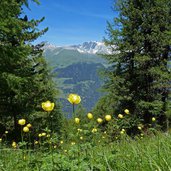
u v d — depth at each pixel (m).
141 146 4.19
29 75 18.53
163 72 25.84
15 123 20.94
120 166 3.22
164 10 26.62
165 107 25.47
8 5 14.32
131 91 27.11
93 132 4.45
